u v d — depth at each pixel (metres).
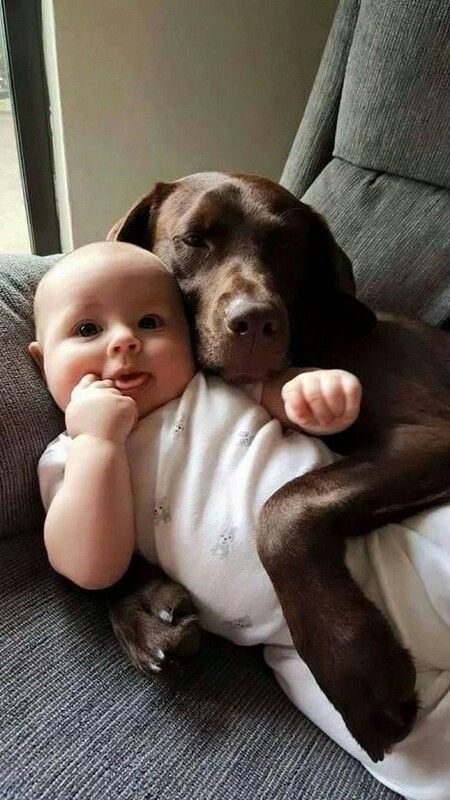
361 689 0.80
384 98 1.42
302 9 2.17
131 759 0.79
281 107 2.28
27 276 1.26
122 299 1.04
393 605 0.88
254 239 1.23
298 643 0.84
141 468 0.98
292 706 0.90
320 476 0.94
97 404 0.93
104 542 0.90
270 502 0.91
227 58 2.09
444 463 0.98
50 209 2.08
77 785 0.76
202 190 1.27
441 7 1.32
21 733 0.80
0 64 1.89
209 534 0.92
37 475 1.06
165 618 0.89
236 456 0.97
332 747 0.86
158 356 1.03
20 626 0.92
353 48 1.48
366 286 1.42
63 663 0.89
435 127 1.37
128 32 1.89
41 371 1.12
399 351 1.15
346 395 0.96
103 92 1.92
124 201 2.09
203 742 0.83
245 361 1.06
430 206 1.40
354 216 1.47
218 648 0.96
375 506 0.93
